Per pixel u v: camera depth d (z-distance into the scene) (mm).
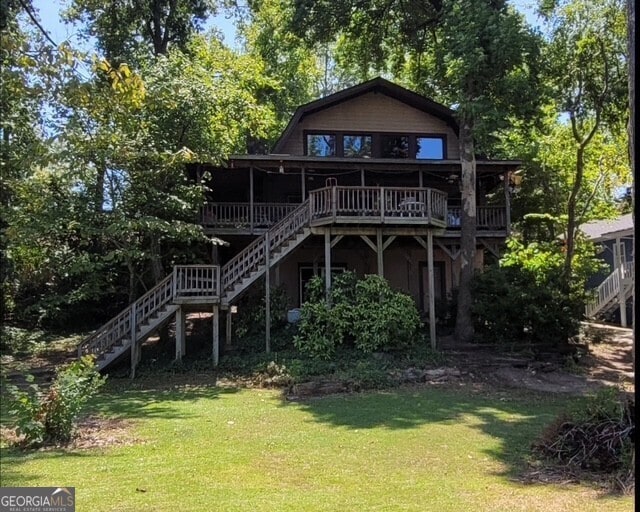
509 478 6246
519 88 16500
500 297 17062
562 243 24359
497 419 9844
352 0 21172
